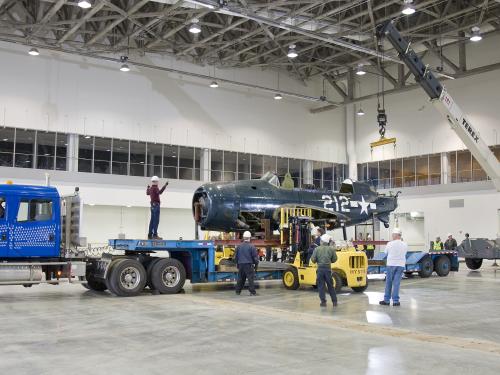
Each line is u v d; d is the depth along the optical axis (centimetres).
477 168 3186
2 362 651
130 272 1401
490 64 3062
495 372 608
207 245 1527
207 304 1225
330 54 3409
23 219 1268
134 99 3019
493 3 2573
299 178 3706
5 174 2598
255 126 3497
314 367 629
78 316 1032
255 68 3512
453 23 2741
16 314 1058
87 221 2852
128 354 697
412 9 2077
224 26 2673
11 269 1241
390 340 795
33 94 2702
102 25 2653
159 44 2927
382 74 3297
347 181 2125
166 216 3138
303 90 3738
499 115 3042
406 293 1511
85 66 2864
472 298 1380
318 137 3800
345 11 2639
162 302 1262
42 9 2489
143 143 3058
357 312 1105
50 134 2766
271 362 654
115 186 2903
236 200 1753
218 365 639
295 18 2447
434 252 2172
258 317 1024
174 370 615
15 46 2664
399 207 3516
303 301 1298
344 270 1498
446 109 1802
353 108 3891
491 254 2530
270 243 1725
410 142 3525
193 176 3234
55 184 2725
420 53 3428
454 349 733
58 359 668
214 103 3325
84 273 1311
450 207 3195
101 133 2891
